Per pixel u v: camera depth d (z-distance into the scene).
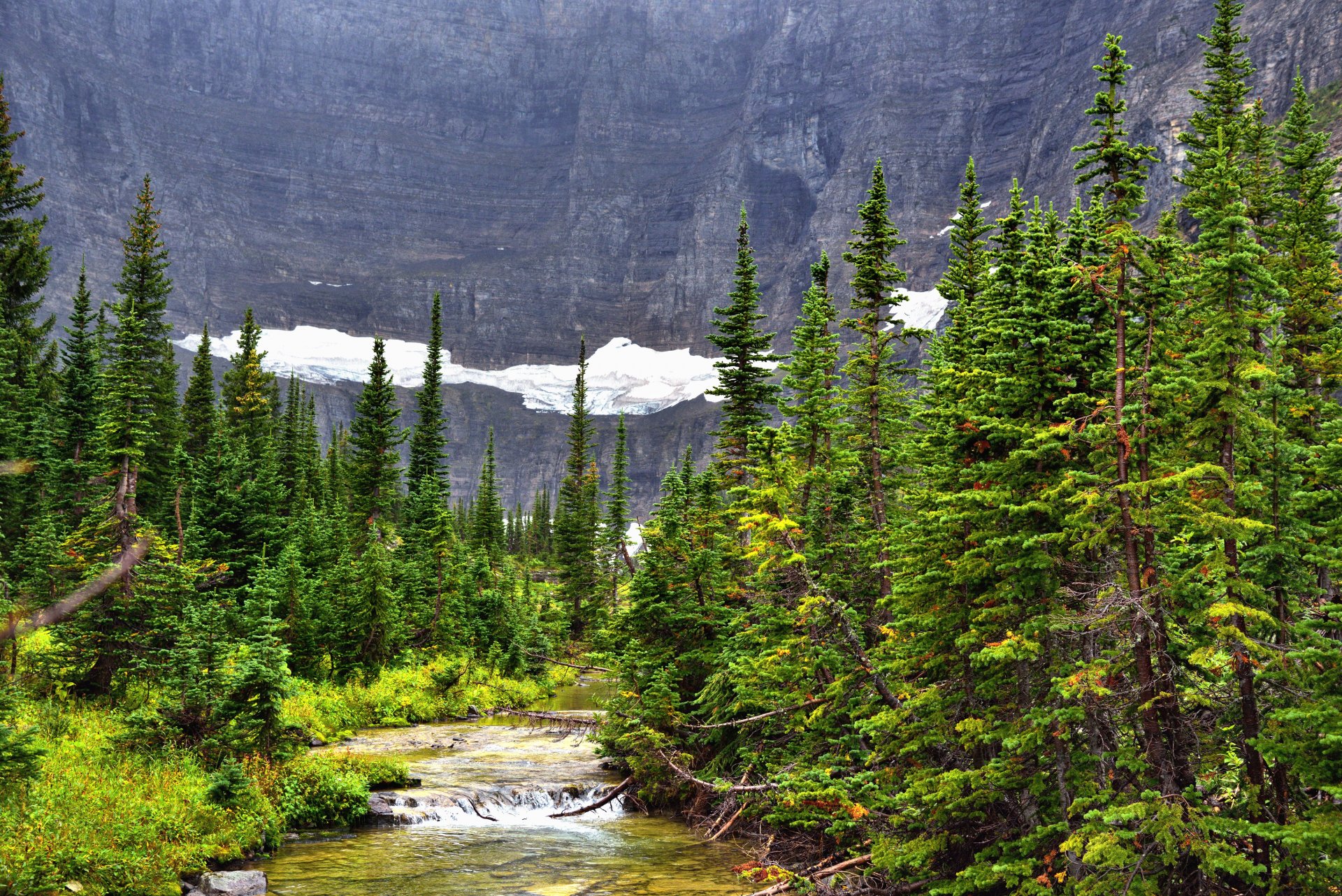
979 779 14.95
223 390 82.50
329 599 50.44
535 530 148.62
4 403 47.31
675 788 28.00
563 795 29.47
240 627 31.02
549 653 67.88
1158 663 13.44
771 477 19.81
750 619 26.62
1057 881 14.33
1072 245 15.77
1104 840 12.50
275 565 49.56
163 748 22.86
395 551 67.31
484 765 34.78
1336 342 19.31
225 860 20.19
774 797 20.59
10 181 55.94
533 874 21.16
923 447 17.95
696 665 28.59
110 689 28.27
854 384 28.30
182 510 54.03
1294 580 13.51
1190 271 14.28
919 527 17.30
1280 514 13.77
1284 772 12.91
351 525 66.69
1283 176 25.56
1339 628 13.27
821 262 30.12
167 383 64.88
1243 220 13.23
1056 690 13.57
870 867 17.50
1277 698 13.23
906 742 17.19
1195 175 20.34
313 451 83.75
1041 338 15.32
